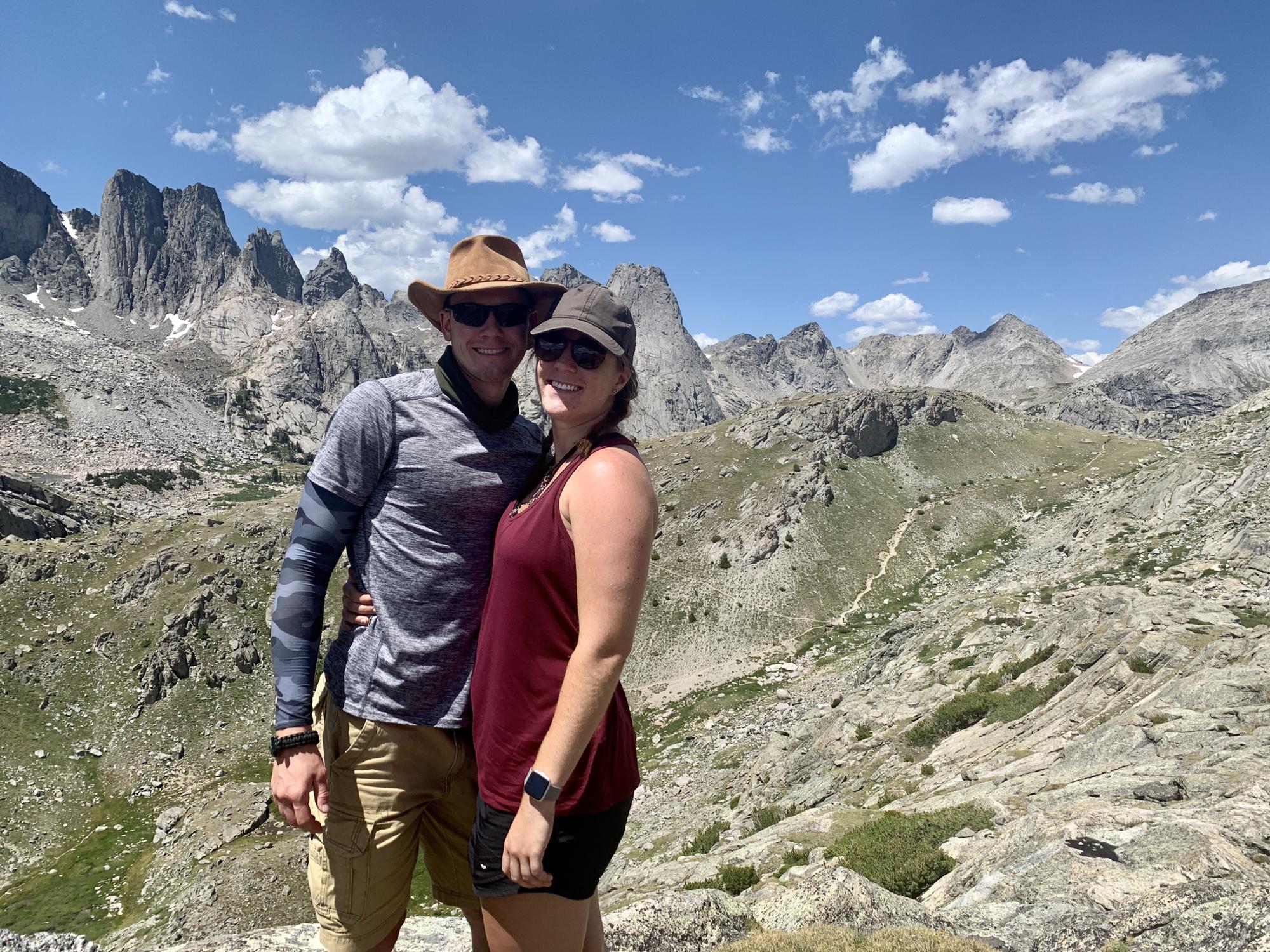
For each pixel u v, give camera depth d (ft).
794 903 26.48
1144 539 299.17
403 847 13.70
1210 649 81.10
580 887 11.50
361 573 13.42
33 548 388.16
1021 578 357.41
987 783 72.23
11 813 242.17
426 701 13.12
